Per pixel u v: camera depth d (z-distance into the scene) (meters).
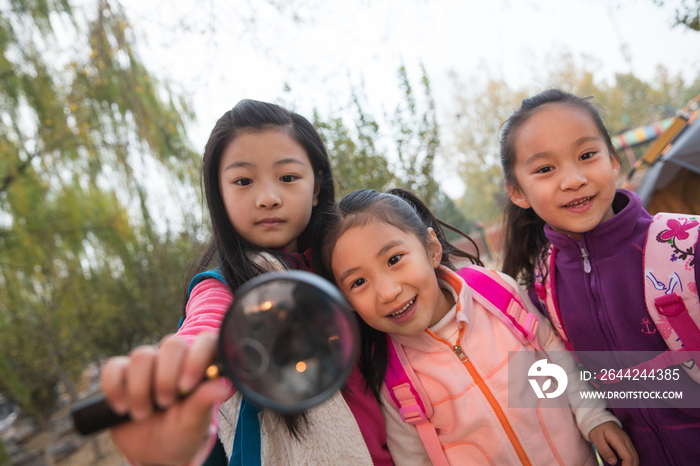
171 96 6.26
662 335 1.32
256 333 0.53
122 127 6.24
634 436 1.42
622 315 1.39
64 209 7.28
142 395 0.54
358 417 1.27
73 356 9.40
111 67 4.89
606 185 1.38
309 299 0.53
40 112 6.20
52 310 8.31
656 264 1.33
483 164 22.42
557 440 1.36
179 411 0.55
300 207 1.29
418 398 1.33
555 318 1.60
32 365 8.37
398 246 1.22
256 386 0.52
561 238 1.51
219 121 1.36
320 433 1.11
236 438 1.15
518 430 1.31
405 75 3.38
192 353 0.55
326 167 1.54
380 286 1.20
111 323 8.82
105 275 8.55
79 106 5.97
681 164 3.47
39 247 7.24
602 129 1.47
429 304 1.25
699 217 1.32
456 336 1.39
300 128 1.44
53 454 9.45
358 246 1.22
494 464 1.29
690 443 1.31
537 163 1.44
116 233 7.57
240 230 1.27
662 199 3.67
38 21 5.92
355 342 0.52
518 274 1.89
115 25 4.41
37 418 9.98
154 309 7.35
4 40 6.07
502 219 1.97
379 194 1.40
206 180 1.36
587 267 1.47
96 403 0.56
